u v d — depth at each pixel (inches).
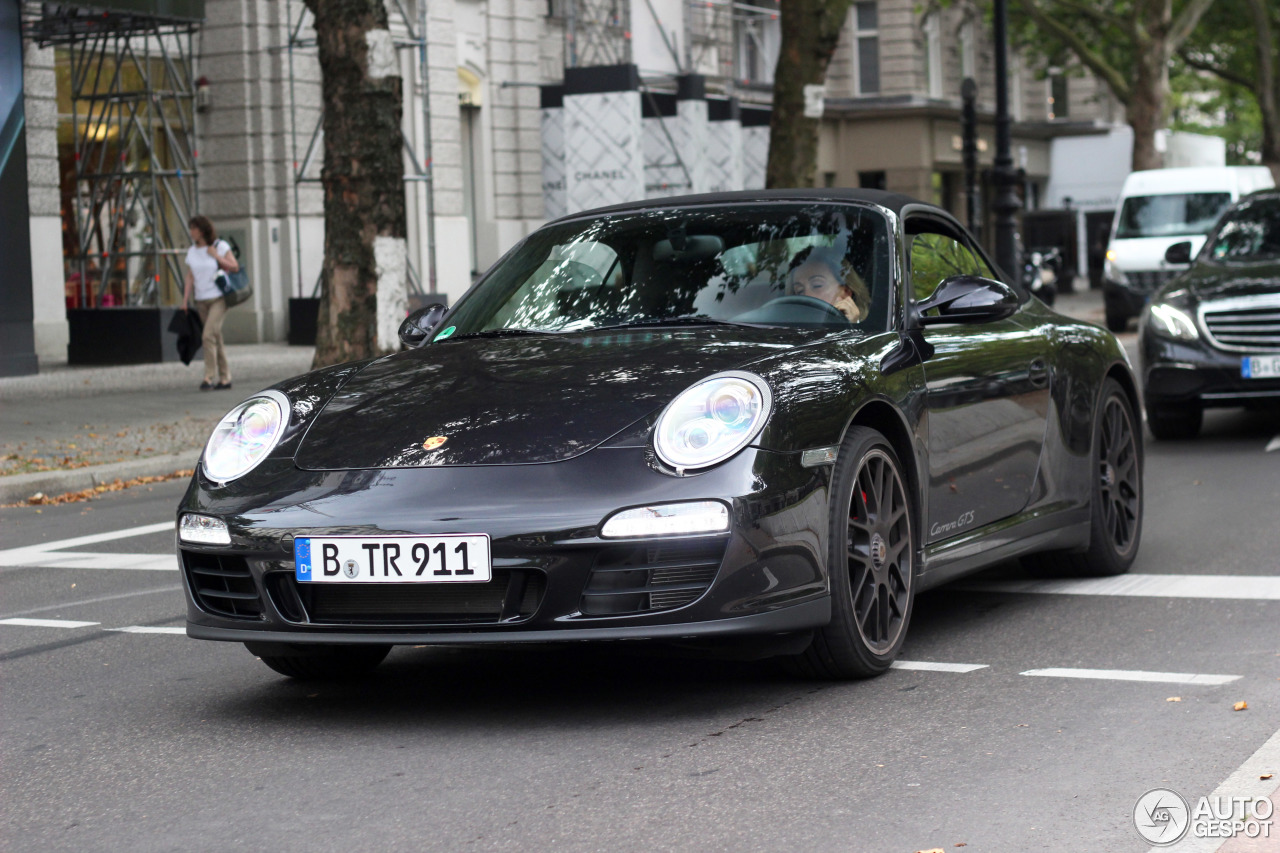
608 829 165.5
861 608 224.8
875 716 207.2
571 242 269.1
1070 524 290.7
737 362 216.2
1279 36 1879.9
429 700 225.5
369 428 215.6
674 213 268.2
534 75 1398.9
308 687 238.2
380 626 201.6
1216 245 561.6
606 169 1229.7
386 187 644.7
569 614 196.1
